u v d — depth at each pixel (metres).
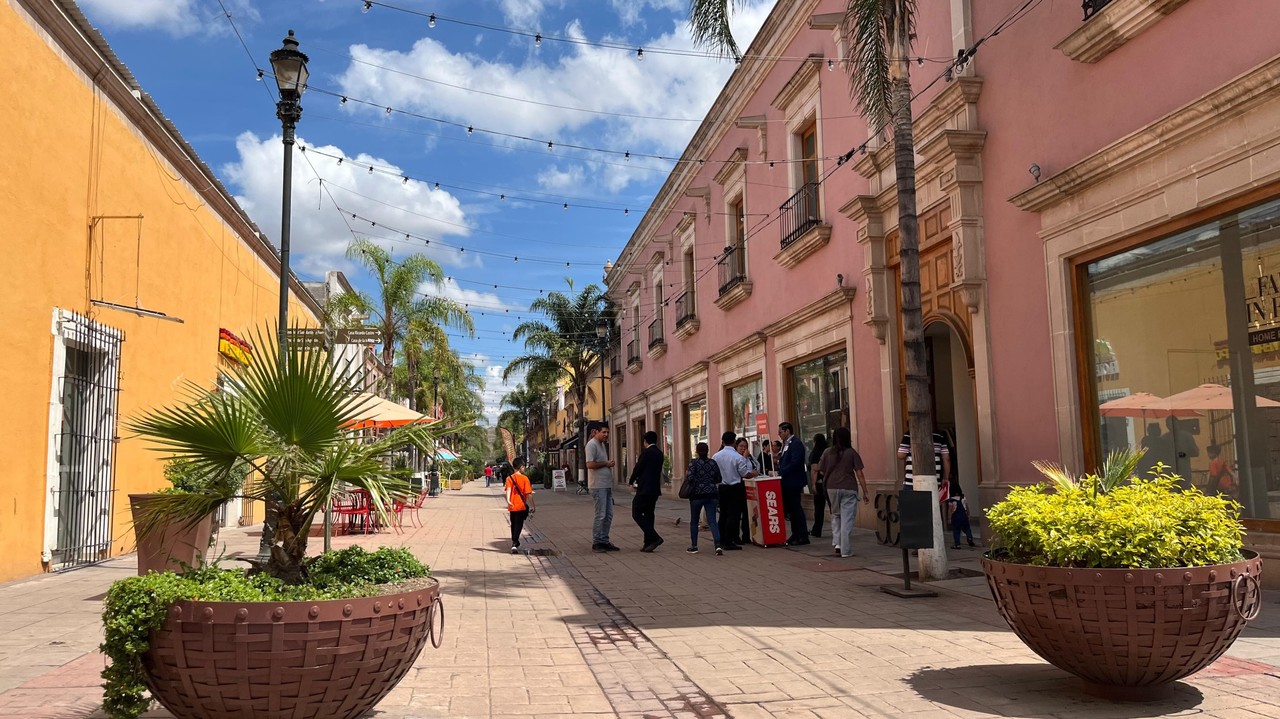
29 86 9.20
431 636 4.08
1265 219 7.06
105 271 11.08
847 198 14.77
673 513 20.58
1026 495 4.70
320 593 3.70
